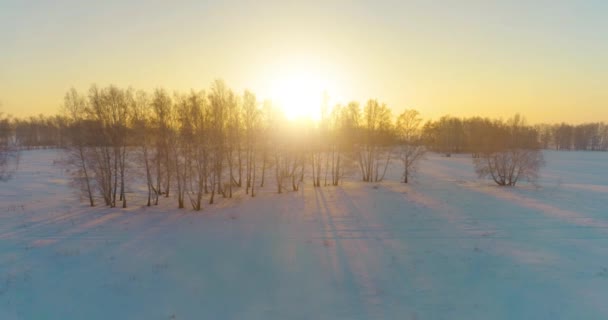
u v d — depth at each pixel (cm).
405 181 4759
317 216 2550
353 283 1341
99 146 2994
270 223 2364
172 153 3058
